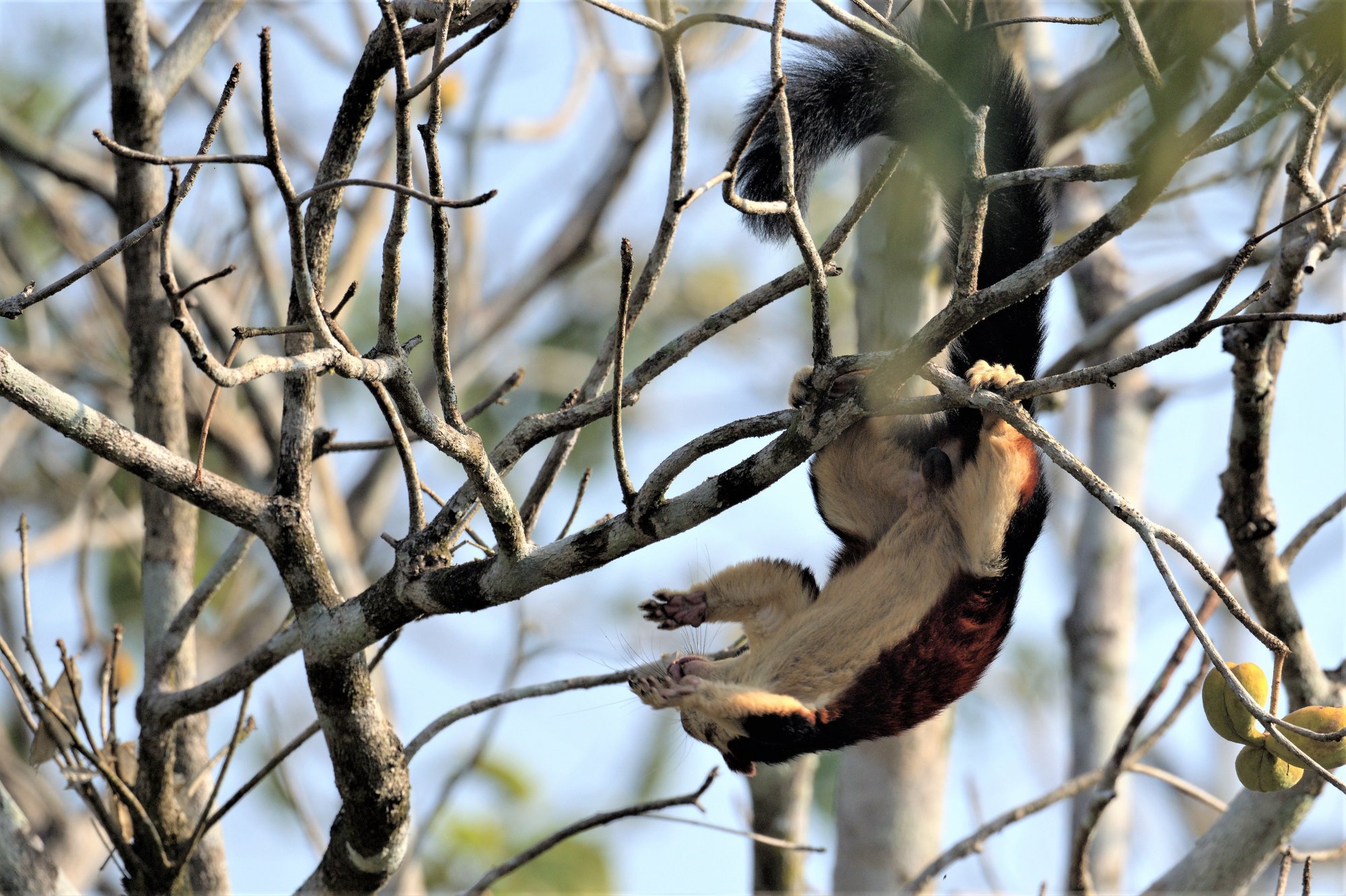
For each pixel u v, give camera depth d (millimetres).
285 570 7566
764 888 12469
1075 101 11758
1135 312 12484
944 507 9867
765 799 12641
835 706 9367
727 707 8781
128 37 9859
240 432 16781
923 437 10203
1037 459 10070
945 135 8086
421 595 7340
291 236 5980
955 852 10508
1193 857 10555
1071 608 14828
